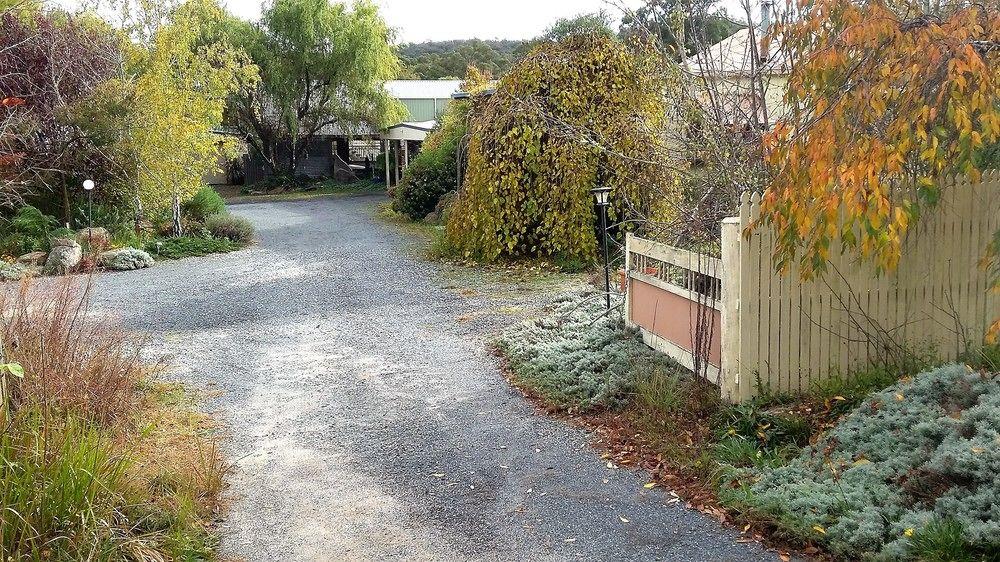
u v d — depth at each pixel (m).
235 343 8.03
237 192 28.94
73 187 15.40
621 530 3.85
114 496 3.56
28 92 15.23
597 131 11.06
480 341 7.82
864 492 3.63
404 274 11.99
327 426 5.57
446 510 4.19
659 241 7.55
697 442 4.73
